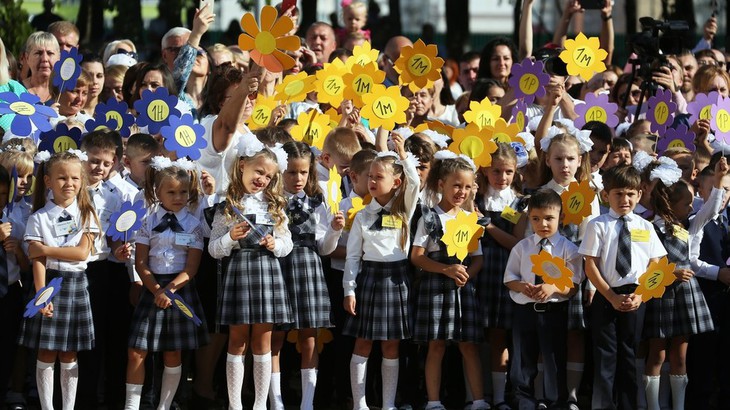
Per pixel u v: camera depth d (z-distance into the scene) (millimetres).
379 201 19641
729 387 20719
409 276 19906
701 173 21484
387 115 20828
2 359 18844
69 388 18531
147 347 18172
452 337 19500
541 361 20125
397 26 41438
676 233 20062
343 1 40250
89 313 18516
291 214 19438
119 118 20797
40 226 18234
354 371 19625
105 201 19250
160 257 18406
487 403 20062
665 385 20734
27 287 19062
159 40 38781
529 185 21531
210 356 19766
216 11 41000
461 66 30391
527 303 19625
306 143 21453
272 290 18469
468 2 42656
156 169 18609
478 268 19969
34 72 23344
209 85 20578
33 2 39188
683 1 39969
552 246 19641
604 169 22375
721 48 40125
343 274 20234
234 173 18625
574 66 22906
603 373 19406
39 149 20000
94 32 37594
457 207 19984
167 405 18656
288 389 21234
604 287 19250
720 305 20828
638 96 26422
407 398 20438
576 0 28703
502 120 21938
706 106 23703
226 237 18219
